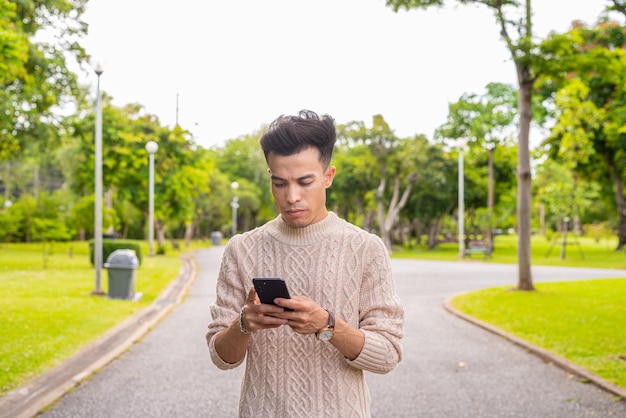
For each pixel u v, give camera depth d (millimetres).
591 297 12664
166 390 6117
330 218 2061
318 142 1926
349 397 1949
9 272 18781
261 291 1756
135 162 28812
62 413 5309
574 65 12328
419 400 5824
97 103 13305
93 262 21734
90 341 8172
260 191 62781
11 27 9664
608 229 44281
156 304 12500
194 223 55344
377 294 2010
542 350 7785
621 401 5652
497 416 5305
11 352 7086
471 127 37406
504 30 12641
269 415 1938
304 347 1945
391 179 42219
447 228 70625
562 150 28766
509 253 39469
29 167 53594
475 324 10344
